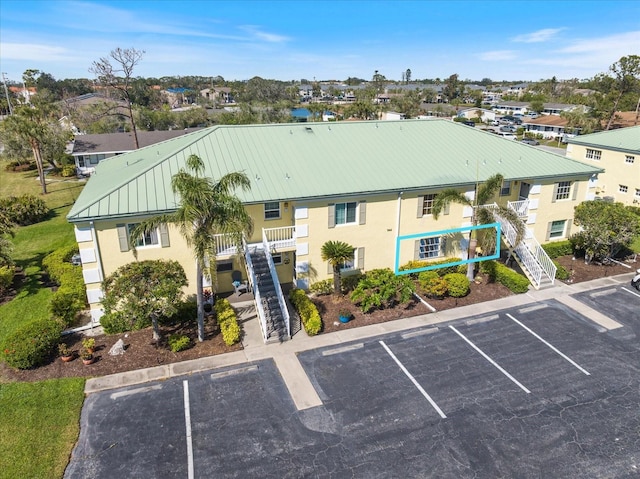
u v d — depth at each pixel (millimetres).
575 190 27547
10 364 16625
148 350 18156
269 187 21359
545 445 13609
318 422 14531
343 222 22969
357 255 23641
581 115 79062
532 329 19906
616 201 39500
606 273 25422
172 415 14828
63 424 14375
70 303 20562
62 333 19344
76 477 12570
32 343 16953
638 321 20484
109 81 51406
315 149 24547
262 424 14445
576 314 21141
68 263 25844
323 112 114688
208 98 168875
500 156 26656
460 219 25016
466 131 28438
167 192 20188
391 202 23234
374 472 12703
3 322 20812
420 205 23797
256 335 19250
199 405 15273
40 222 36750
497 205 24516
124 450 13461
